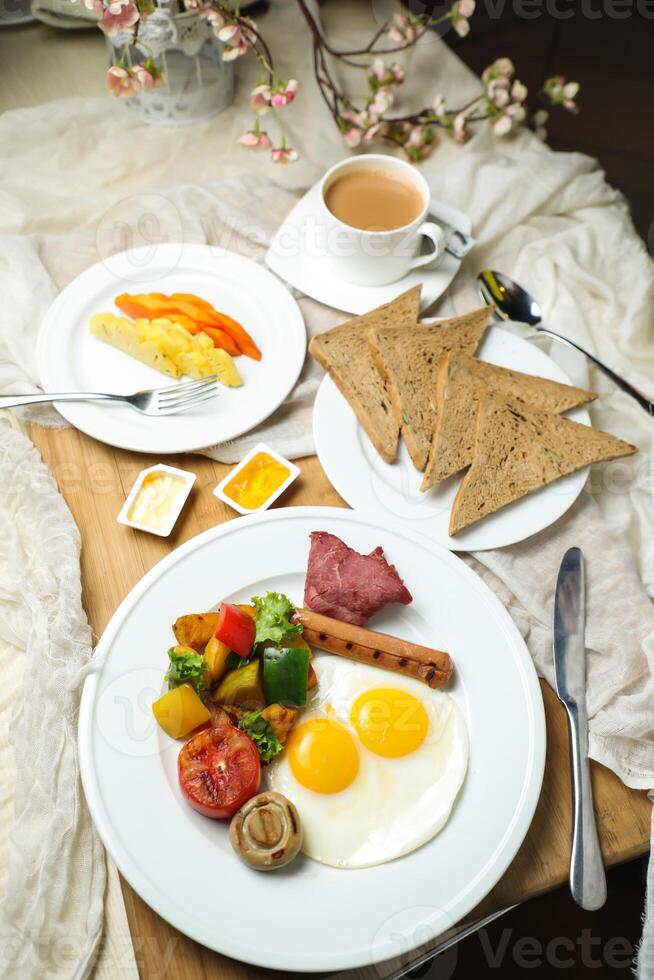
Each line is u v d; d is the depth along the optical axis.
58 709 1.21
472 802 1.12
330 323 1.63
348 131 1.93
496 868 1.07
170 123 1.93
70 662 1.22
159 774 1.11
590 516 1.42
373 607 1.22
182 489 1.38
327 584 1.22
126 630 1.21
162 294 1.59
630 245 1.85
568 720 1.23
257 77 2.03
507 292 1.74
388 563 1.30
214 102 1.94
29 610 1.33
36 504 1.38
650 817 1.18
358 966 1.00
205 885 1.04
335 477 1.39
